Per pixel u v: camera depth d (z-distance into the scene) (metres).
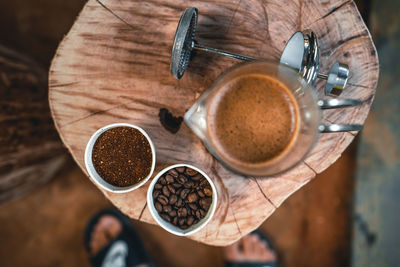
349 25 0.43
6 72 0.54
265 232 0.75
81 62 0.44
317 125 0.37
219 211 0.44
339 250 0.73
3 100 0.52
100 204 0.75
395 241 0.68
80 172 0.75
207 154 0.44
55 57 0.44
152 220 0.44
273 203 0.44
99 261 0.74
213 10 0.43
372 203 0.70
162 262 0.76
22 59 0.60
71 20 0.72
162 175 0.42
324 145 0.44
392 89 0.67
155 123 0.44
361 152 0.69
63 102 0.44
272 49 0.44
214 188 0.39
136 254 0.74
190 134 0.44
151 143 0.40
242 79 0.40
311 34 0.40
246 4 0.43
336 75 0.40
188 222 0.41
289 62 0.39
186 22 0.37
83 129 0.44
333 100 0.37
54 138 0.65
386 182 0.69
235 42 0.44
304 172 0.44
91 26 0.44
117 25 0.43
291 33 0.44
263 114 0.39
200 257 0.76
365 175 0.69
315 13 0.43
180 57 0.38
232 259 0.74
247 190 0.44
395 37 0.67
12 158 0.55
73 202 0.75
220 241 0.45
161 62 0.43
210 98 0.41
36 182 0.68
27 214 0.75
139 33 0.43
